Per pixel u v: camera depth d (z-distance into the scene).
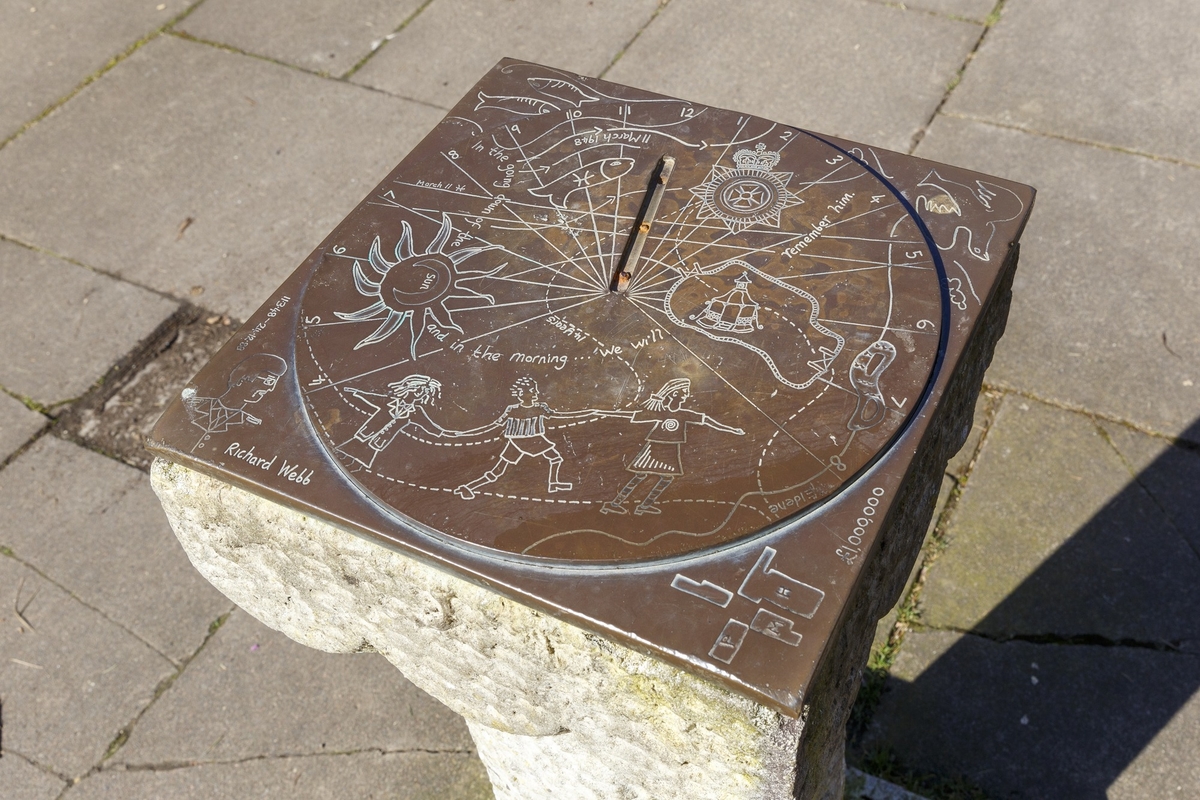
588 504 1.25
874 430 1.31
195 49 3.90
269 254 3.16
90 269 3.16
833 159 1.73
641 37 3.74
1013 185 1.67
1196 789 1.96
